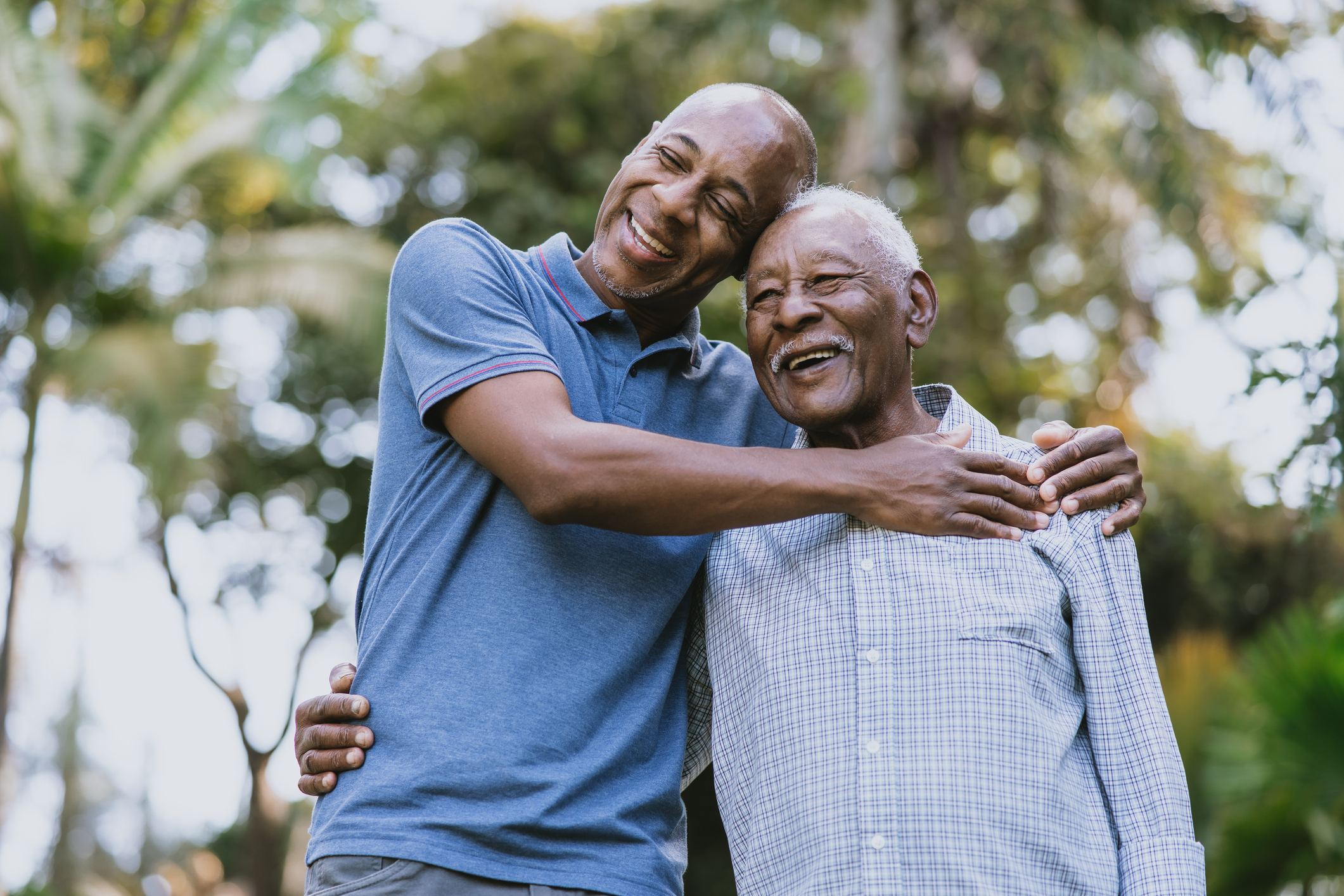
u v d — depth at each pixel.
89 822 21.72
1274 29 9.38
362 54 12.08
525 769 2.23
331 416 13.58
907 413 2.52
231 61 10.27
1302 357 4.02
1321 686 6.25
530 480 2.26
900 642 2.33
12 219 9.70
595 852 2.26
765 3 11.94
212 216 11.89
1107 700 2.33
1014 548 2.37
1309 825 6.40
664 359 2.68
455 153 13.84
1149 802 2.27
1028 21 11.99
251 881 12.02
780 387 2.47
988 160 14.65
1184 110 11.48
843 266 2.41
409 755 2.24
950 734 2.25
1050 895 2.20
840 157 12.43
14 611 10.09
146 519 13.12
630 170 2.60
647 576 2.46
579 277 2.64
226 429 10.45
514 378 2.33
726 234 2.55
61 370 9.78
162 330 9.99
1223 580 12.80
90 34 12.30
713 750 2.49
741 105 2.58
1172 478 12.48
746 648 2.45
